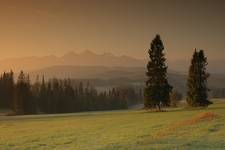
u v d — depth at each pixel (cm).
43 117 11225
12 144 4831
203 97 12219
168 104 11956
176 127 5625
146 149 3747
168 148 3747
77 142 4712
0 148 4512
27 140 5181
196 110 10581
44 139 5203
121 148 3922
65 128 6800
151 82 11894
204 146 3800
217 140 4153
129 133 5359
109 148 3978
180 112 9994
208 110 10056
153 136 4803
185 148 3703
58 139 5119
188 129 5284
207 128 5262
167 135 4769
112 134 5378
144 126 6325
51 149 4219
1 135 6084
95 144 4403
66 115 11962
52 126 7438
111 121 8038
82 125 7300
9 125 8312
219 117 6662
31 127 7462
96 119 8981
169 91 11900
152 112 11162
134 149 3797
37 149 4297
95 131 5966
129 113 11281
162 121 7175
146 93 11919
